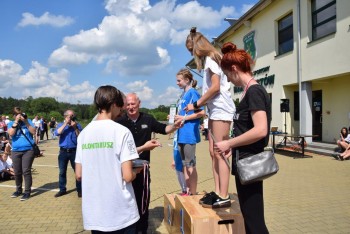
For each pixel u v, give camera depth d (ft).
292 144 48.32
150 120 13.67
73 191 23.98
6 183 27.17
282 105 47.06
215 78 11.04
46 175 31.12
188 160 14.65
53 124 94.43
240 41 67.62
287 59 49.85
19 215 17.89
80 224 16.33
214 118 11.32
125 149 8.38
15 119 21.63
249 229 8.45
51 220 16.96
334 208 18.01
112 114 9.03
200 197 13.16
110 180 8.29
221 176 11.41
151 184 25.82
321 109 49.14
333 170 30.09
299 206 18.56
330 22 41.39
